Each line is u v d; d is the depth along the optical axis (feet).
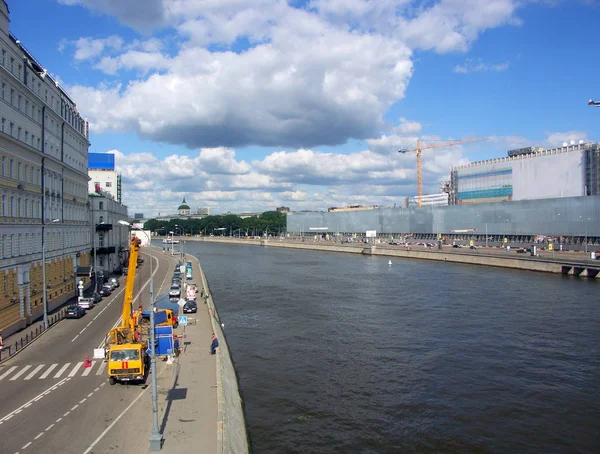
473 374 162.20
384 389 150.30
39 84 234.79
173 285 303.48
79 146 315.78
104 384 128.88
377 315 250.98
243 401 141.90
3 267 180.75
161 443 92.68
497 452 114.32
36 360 151.64
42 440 95.91
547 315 244.63
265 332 218.18
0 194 180.65
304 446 116.57
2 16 187.62
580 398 143.02
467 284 355.36
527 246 601.21
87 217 334.03
